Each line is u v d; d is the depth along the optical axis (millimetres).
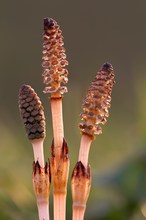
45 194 400
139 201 611
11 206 633
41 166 400
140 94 742
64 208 399
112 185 623
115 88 1060
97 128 396
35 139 400
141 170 624
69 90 758
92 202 636
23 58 1687
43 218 400
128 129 749
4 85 1567
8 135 773
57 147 398
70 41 1828
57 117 397
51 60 393
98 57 1729
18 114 1297
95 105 394
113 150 716
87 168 398
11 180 668
